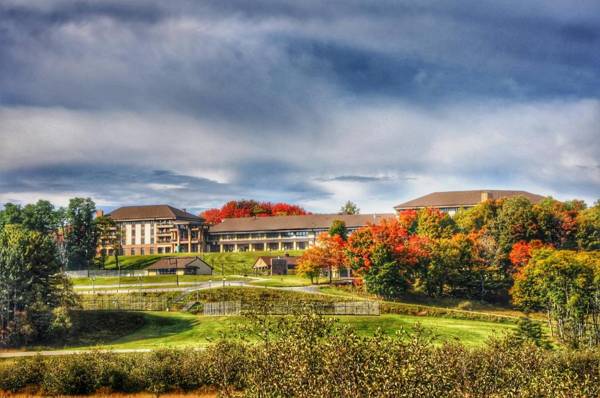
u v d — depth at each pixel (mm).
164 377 60312
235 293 122688
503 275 141375
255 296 121250
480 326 100750
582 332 97250
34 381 61656
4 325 96812
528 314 122750
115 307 116562
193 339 90938
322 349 38656
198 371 60219
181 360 62188
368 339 40375
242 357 46875
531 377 44625
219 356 48312
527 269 125938
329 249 142625
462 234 145000
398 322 98500
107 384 60531
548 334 102000
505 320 110375
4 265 99875
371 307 106375
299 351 38594
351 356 37406
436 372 40031
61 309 97125
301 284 142250
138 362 62656
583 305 102500
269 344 41281
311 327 40125
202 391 59188
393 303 114875
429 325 98000
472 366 46188
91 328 101188
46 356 75250
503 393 42531
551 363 53500
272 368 39625
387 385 35906
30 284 101062
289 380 38000
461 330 94500
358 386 36906
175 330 100125
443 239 143625
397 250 131750
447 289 140250
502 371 46438
